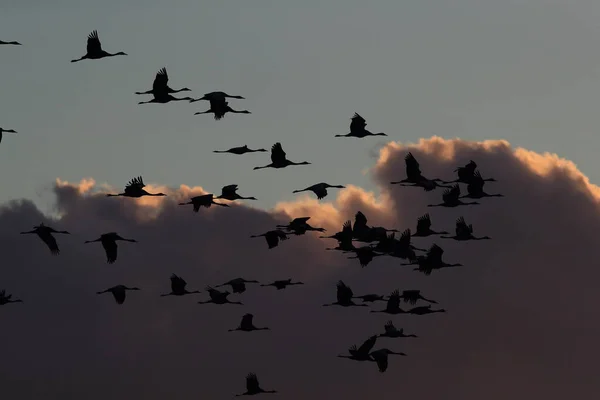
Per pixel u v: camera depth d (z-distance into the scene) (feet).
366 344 304.71
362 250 303.48
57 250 274.16
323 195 280.31
